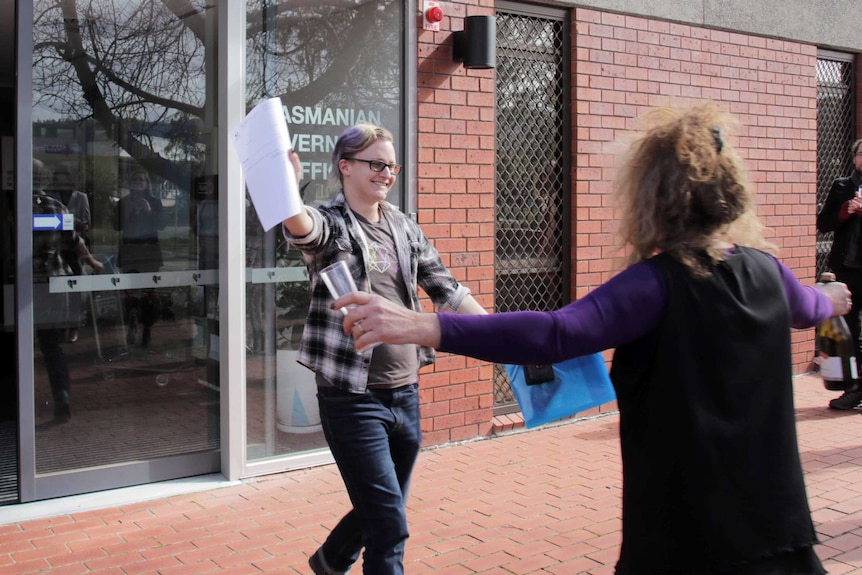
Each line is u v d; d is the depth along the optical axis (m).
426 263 3.23
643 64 6.67
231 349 4.93
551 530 4.32
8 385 8.19
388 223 3.13
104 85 4.66
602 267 6.52
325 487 4.94
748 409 1.83
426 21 5.51
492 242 5.91
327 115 5.32
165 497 4.73
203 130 4.94
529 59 6.20
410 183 5.55
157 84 4.80
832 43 8.02
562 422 6.43
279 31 5.13
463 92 5.72
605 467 5.36
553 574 3.80
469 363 5.86
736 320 1.84
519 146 6.19
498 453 5.66
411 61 5.52
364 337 1.82
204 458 5.02
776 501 1.82
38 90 4.48
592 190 6.43
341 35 5.34
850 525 4.36
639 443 1.87
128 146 4.73
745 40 7.35
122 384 4.77
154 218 4.82
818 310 2.12
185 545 4.08
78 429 4.65
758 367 1.85
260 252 5.11
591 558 3.98
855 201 6.32
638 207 1.94
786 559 1.83
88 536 4.18
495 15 6.02
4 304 9.51
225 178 4.88
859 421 6.46
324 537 4.19
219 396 5.03
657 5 6.70
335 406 2.92
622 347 1.91
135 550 4.02
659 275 1.85
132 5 4.72
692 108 1.99
